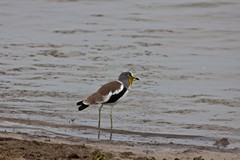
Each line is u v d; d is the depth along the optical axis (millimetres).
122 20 28312
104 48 23375
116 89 14414
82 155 11227
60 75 19594
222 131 14414
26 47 23594
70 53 22625
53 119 15078
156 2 31031
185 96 17578
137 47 23547
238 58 22219
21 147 11602
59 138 13125
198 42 24594
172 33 25922
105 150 12047
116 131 14273
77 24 27703
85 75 19641
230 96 17641
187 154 12031
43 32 26344
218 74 20094
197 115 15812
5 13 30000
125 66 20828
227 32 26172
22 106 16219
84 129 14344
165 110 16203
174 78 19531
